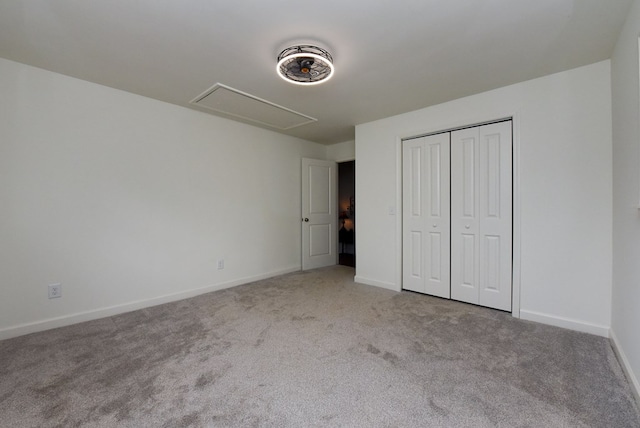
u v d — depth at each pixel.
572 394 1.50
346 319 2.54
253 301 3.04
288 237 4.39
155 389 1.55
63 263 2.41
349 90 2.68
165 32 1.81
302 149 4.62
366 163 3.71
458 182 2.99
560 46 1.97
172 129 3.06
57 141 2.38
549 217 2.40
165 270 3.02
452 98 2.88
